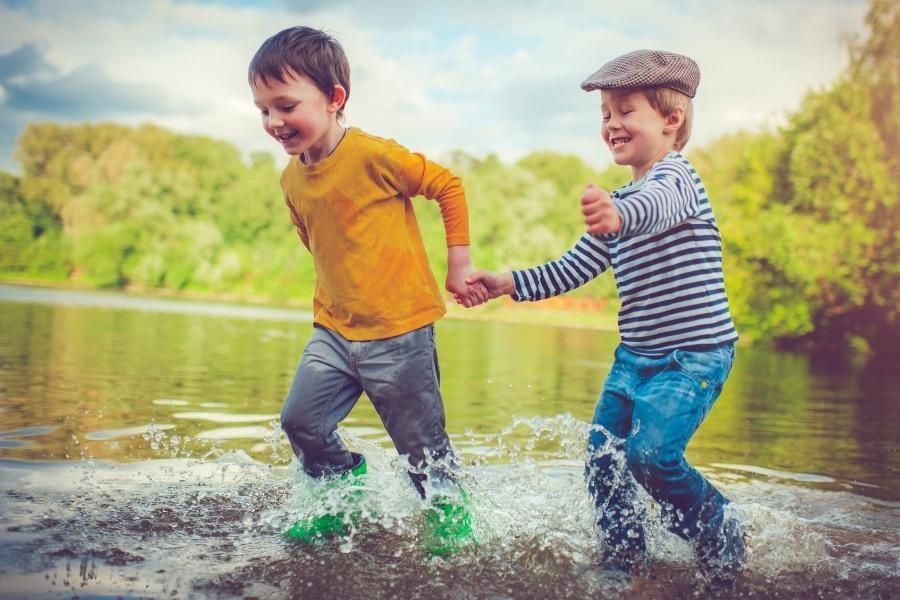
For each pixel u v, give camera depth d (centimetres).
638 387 220
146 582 176
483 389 518
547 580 189
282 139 232
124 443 309
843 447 370
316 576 183
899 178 1148
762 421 439
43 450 290
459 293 243
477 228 1866
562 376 609
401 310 230
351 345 233
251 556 195
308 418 234
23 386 421
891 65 1187
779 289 1156
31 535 200
